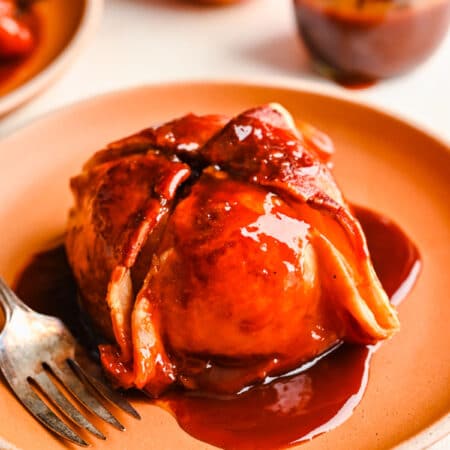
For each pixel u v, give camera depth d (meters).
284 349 0.53
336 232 0.53
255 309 0.52
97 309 0.55
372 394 0.53
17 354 0.55
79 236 0.55
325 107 0.64
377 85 0.72
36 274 0.59
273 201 0.53
